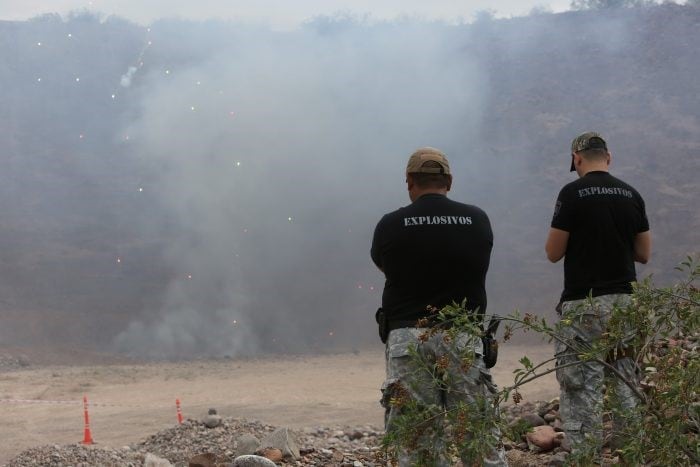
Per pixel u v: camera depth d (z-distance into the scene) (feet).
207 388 61.31
